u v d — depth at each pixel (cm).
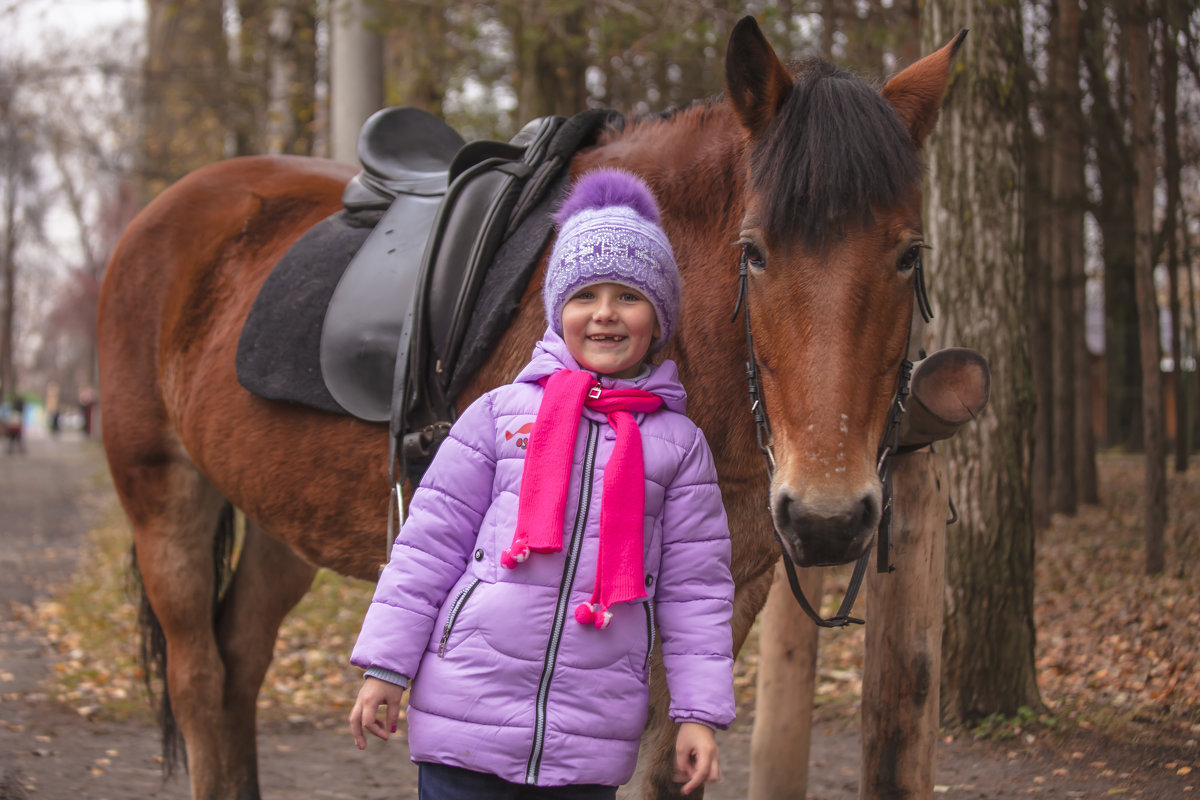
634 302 169
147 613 301
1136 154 689
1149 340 685
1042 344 1041
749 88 183
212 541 295
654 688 201
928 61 187
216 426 260
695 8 651
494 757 158
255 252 277
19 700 447
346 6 749
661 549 168
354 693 489
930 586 228
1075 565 757
